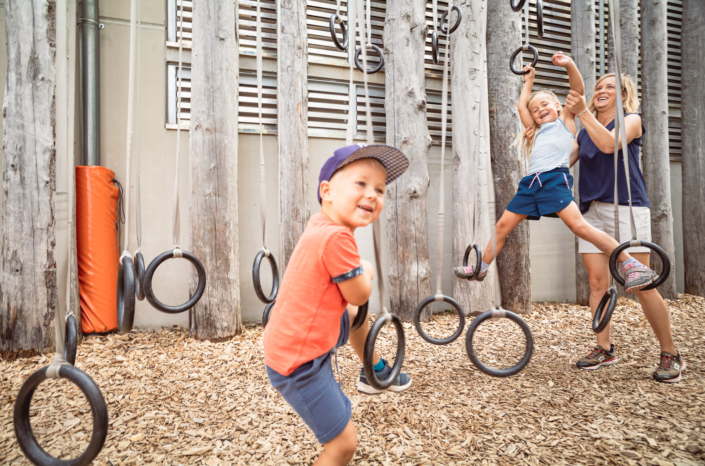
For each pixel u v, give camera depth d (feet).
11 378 8.19
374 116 13.69
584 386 7.59
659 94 15.92
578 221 7.75
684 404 6.76
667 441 5.65
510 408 6.72
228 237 10.94
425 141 12.86
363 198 4.18
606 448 5.51
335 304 4.24
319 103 13.17
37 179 9.41
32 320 9.34
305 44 12.10
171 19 11.82
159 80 11.76
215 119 10.85
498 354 9.49
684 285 17.38
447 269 13.99
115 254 11.11
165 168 11.77
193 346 10.19
